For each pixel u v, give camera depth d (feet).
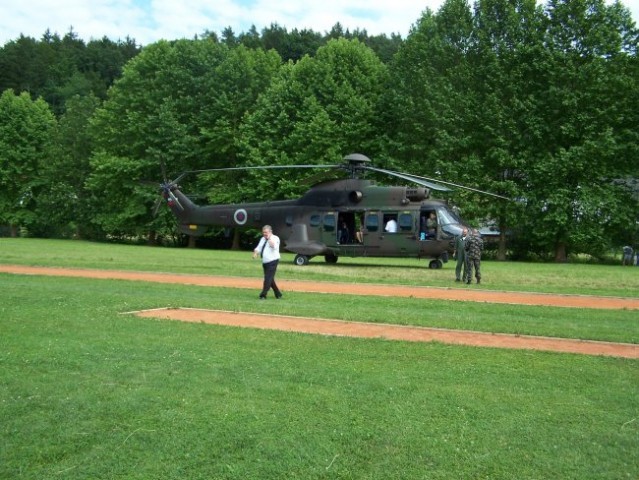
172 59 196.75
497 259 155.84
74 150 223.92
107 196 201.77
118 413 20.79
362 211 93.81
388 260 119.24
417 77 158.92
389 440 18.81
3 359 27.27
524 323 40.16
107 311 41.16
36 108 242.99
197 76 195.83
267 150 172.96
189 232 112.68
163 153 188.14
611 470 16.98
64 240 211.82
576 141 144.05
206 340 32.35
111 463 17.19
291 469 16.92
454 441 18.81
